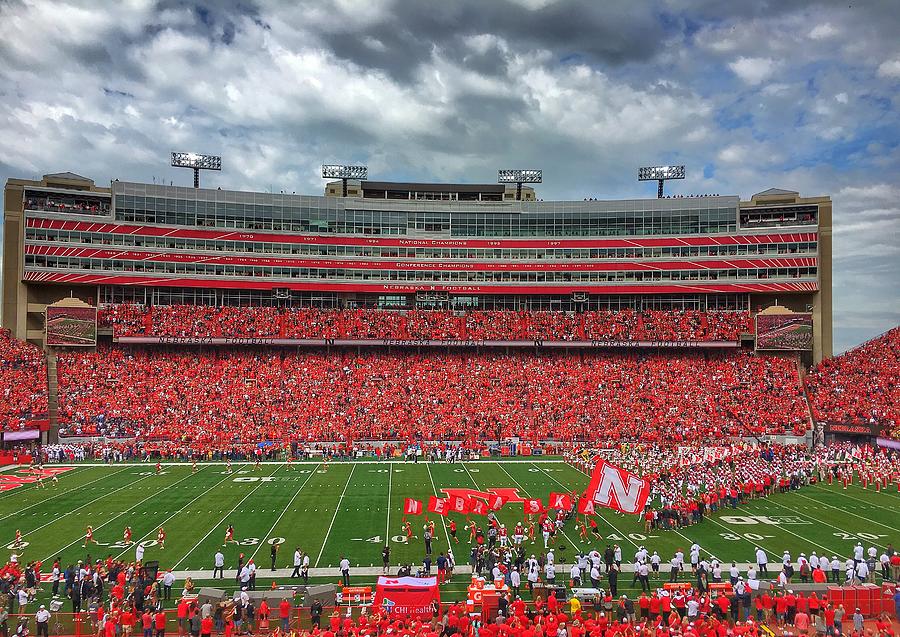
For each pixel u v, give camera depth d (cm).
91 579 2859
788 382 7812
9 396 6719
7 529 3912
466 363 8375
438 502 3794
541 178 10419
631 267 9150
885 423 6550
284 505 4534
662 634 2322
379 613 2534
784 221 8975
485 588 2752
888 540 3766
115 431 6731
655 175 10306
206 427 6888
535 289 9244
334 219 9262
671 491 4403
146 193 8594
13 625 2609
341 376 7956
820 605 2642
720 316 8706
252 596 2694
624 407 7538
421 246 9319
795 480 5191
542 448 6912
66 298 8188
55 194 8338
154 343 8075
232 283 8750
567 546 3656
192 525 4022
